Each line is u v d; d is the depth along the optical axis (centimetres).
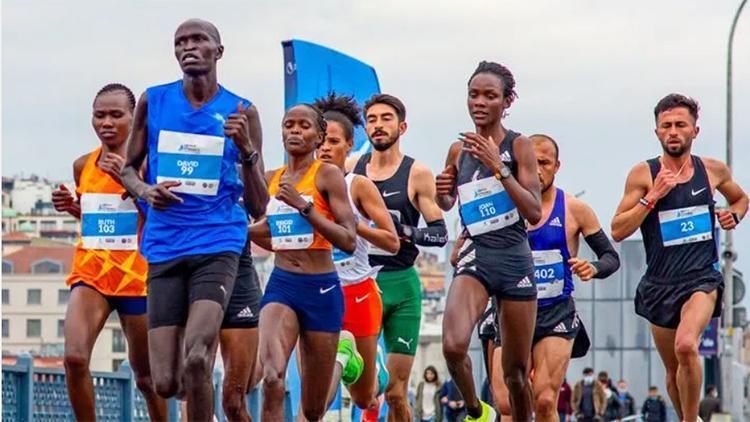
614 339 5562
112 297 1469
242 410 1424
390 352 1805
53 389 2111
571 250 1759
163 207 1279
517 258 1460
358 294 1669
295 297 1409
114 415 2270
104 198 1468
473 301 1452
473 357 4541
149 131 1316
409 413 1827
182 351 1288
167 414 1534
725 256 4209
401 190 1800
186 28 1303
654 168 1698
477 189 1462
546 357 1717
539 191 1455
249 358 1417
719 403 4259
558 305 1730
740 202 1719
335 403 2111
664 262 1694
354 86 2200
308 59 2175
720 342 4222
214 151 1301
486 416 1638
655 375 5547
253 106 1316
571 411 4325
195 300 1270
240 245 1298
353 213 1423
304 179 1426
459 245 1538
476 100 1457
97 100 1479
